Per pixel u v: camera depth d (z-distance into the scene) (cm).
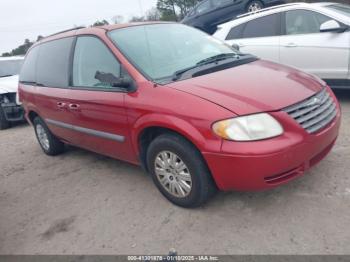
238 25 704
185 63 403
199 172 333
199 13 1145
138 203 397
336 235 300
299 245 296
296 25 628
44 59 544
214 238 320
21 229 392
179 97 337
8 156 655
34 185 501
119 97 385
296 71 394
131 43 415
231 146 304
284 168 307
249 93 326
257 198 364
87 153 585
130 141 391
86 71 444
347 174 383
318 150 329
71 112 465
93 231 362
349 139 468
